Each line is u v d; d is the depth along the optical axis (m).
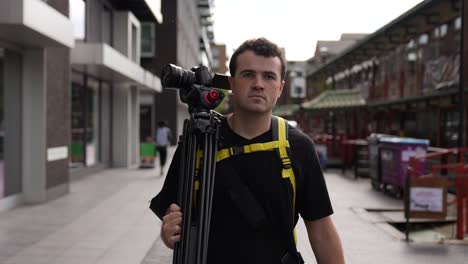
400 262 6.21
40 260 6.00
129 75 16.97
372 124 24.00
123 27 18.59
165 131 16.56
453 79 14.85
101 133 18.36
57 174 11.14
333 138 21.69
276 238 1.80
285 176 1.81
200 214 1.71
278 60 1.84
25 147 10.20
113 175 16.44
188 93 1.81
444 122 16.17
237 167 1.81
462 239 7.54
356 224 8.55
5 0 7.78
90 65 13.95
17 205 9.94
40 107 10.19
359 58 26.86
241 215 1.78
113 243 6.90
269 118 1.89
